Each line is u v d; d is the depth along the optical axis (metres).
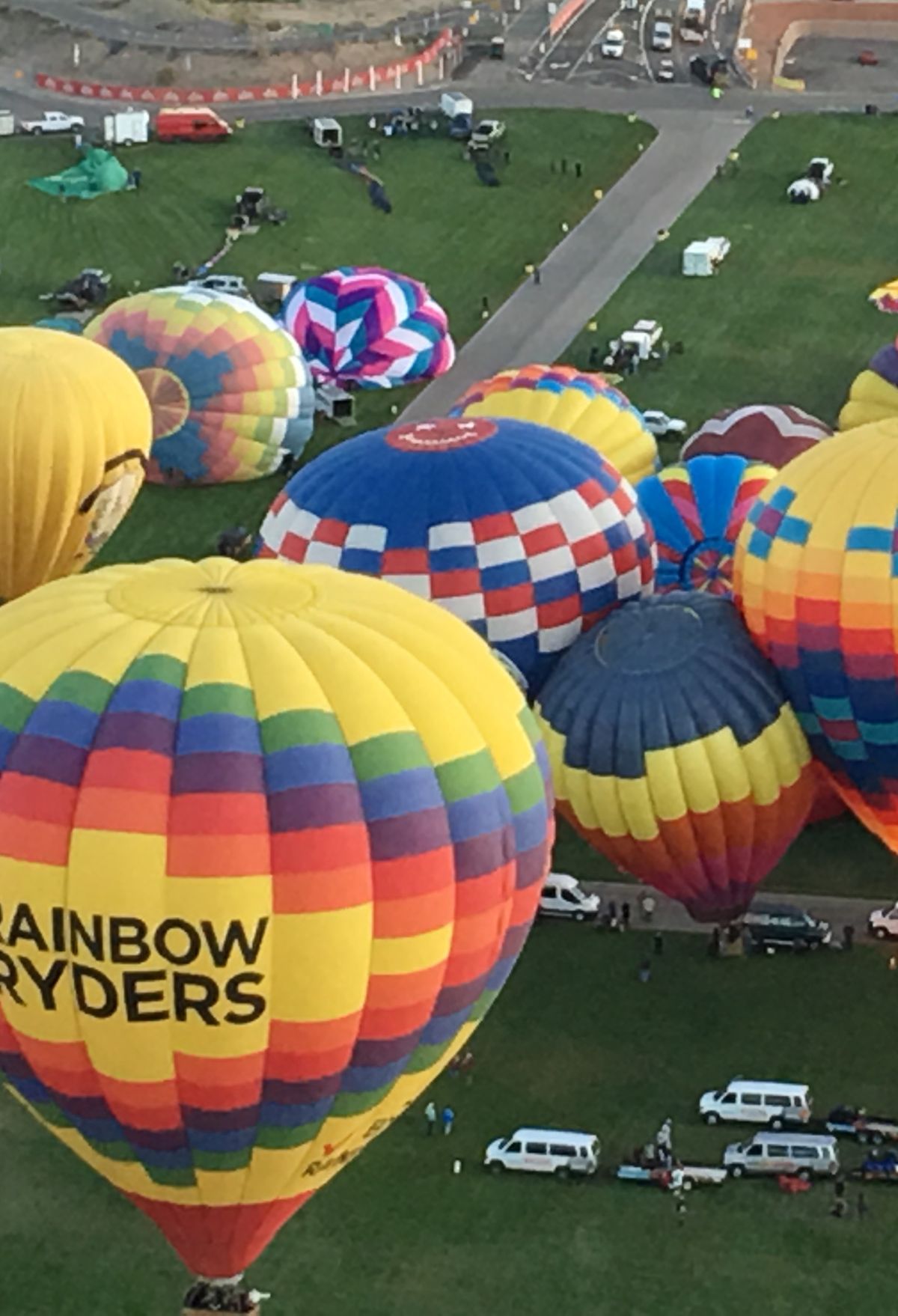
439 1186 46.00
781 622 52.44
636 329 93.06
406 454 56.97
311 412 81.06
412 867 36.78
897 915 54.22
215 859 35.72
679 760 51.50
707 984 52.62
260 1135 38.41
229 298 80.75
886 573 51.03
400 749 37.00
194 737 36.28
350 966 36.72
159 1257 44.50
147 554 75.25
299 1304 43.03
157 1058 37.03
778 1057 50.06
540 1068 49.62
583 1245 44.44
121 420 69.50
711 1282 43.47
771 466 68.44
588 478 56.94
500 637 55.22
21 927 36.34
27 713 37.03
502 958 39.50
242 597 39.22
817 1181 45.91
